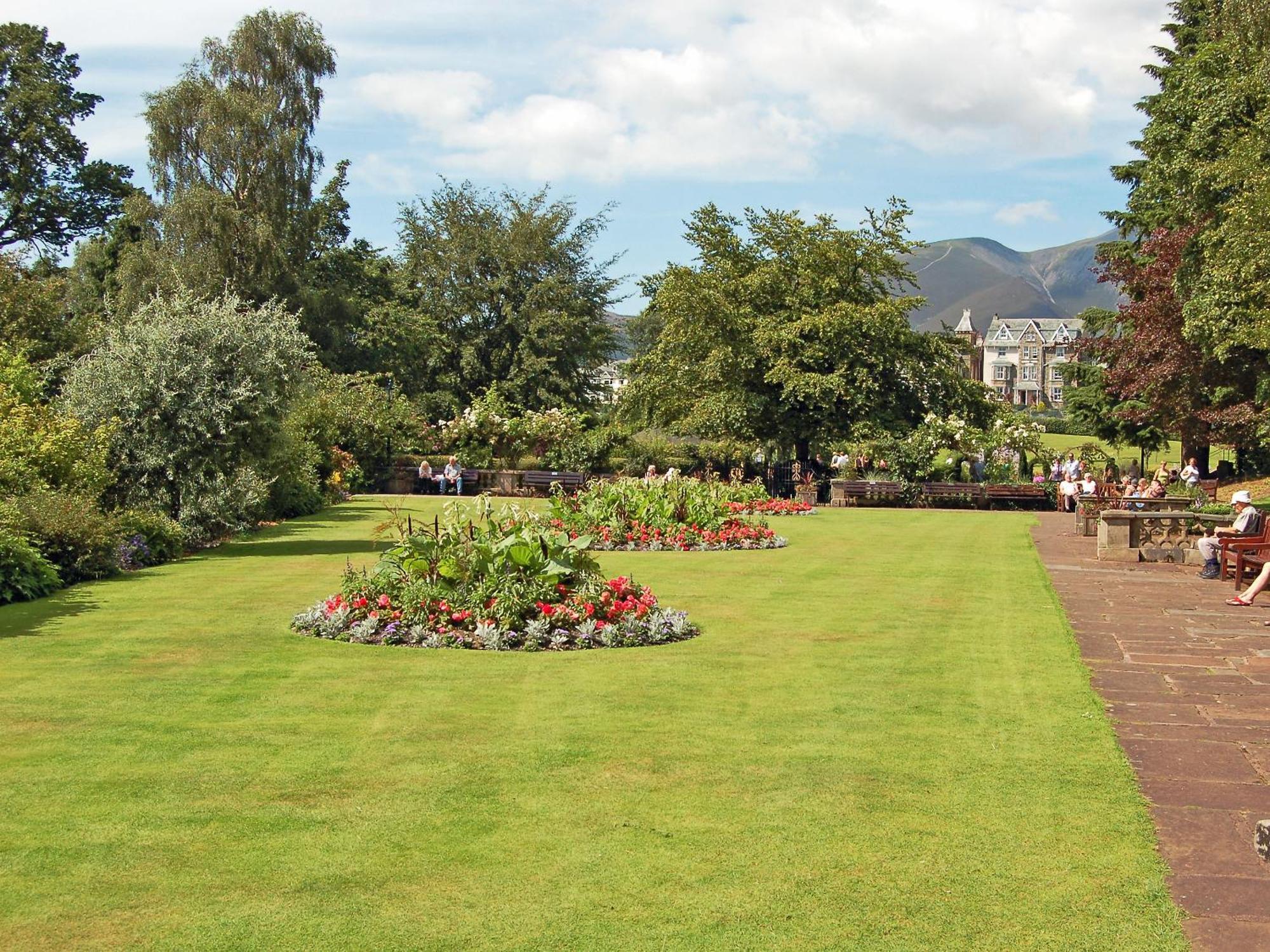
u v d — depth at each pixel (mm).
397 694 7746
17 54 45625
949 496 34062
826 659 9023
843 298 39250
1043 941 4160
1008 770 6074
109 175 48156
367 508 27797
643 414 41906
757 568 15477
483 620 9633
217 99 41562
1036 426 36812
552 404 53812
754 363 38375
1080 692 7855
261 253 41750
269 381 18094
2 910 4391
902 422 37594
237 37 43875
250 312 18609
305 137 44656
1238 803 5625
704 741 6605
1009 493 33844
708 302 38375
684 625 10094
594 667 8656
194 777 5938
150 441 17594
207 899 4488
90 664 8711
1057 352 140875
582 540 10336
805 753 6371
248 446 18516
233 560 16297
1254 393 29094
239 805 5520
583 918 4320
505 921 4301
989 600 12398
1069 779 5941
